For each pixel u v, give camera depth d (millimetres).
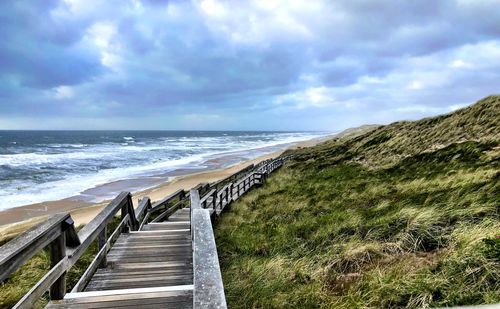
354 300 3477
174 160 41188
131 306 2729
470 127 16156
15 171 29922
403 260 4227
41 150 55000
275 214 9227
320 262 4730
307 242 5887
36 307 3771
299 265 4723
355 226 6137
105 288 3516
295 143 79562
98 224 3514
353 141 28016
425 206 6379
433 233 4828
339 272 4383
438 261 3838
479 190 6340
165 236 5516
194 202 4770
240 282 4410
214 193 9273
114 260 4348
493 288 3094
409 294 3379
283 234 6656
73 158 41688
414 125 22188
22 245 1947
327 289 3965
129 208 5973
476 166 9375
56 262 2693
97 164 36156
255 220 8836
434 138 17766
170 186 22453
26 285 4723
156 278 3787
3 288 4660
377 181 11555
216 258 2018
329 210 8555
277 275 4469
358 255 4637
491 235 3955
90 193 21062
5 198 19609
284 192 12867
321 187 12484
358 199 9102
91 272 3615
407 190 8711
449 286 3285
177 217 8727
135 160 40594
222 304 1585
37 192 21391
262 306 3756
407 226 5203
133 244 5047
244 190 14102
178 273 3949
